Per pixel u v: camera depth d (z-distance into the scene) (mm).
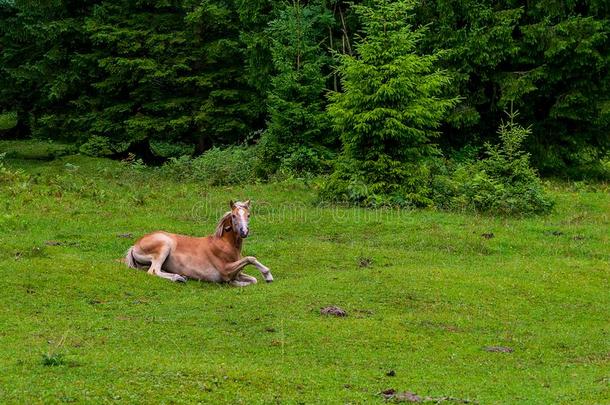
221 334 11109
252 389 8625
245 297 13141
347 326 11656
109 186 26156
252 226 20125
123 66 34312
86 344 10180
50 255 15852
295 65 30703
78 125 36062
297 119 29391
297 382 9016
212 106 34219
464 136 32344
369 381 9391
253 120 35438
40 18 35719
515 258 17453
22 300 12281
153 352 9992
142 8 35625
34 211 20625
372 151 23875
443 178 24125
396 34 24156
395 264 16531
